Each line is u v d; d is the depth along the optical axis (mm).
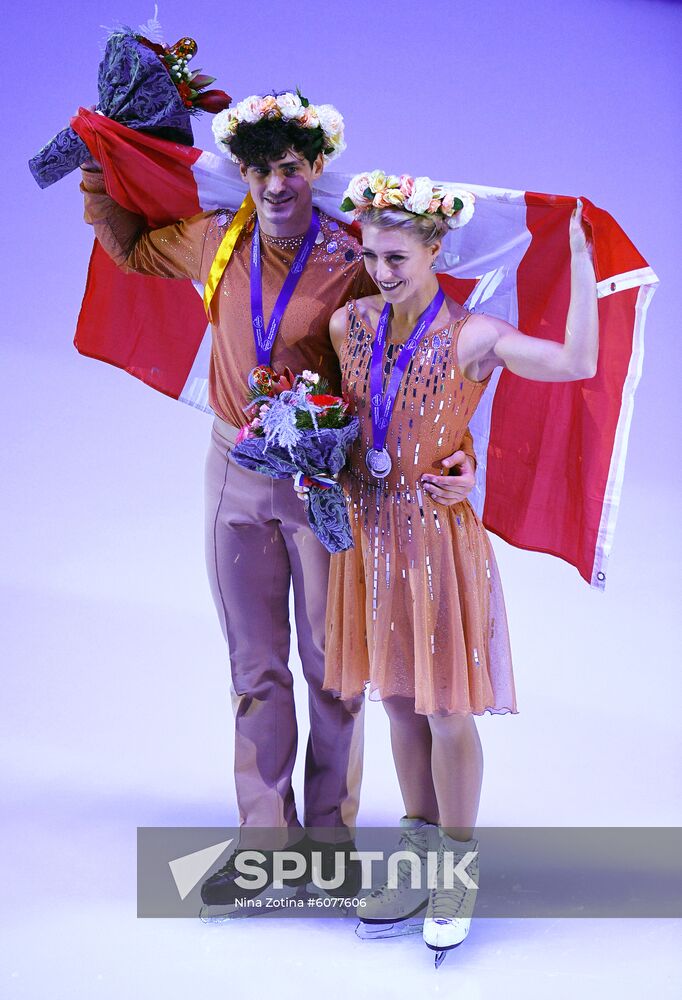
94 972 11281
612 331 11914
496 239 12172
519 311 12453
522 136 23016
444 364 11398
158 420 21250
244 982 11227
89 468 20156
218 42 22328
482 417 12859
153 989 11047
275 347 12172
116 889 12805
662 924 12383
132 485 19953
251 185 11867
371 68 22906
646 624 18797
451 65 23750
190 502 19797
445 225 11234
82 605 18062
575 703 17094
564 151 23266
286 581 12914
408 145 22109
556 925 12336
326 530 11562
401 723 12227
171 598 18375
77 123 12516
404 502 11648
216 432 12836
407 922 12273
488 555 12023
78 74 22453
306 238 12109
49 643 17359
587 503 12367
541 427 12602
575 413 12383
